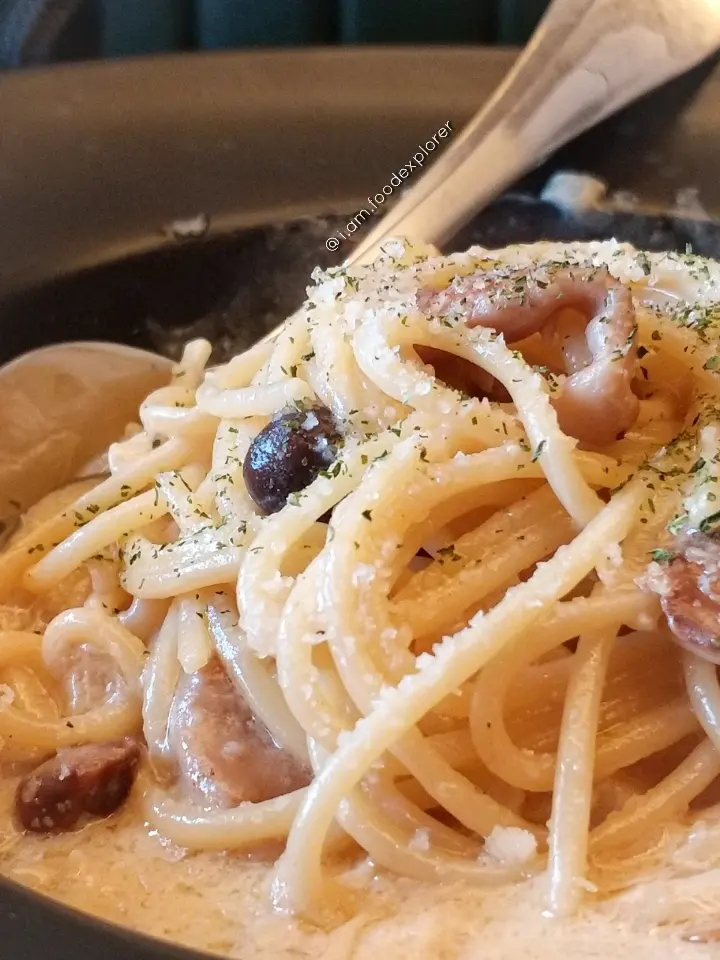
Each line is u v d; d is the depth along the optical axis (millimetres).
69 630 121
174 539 129
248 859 105
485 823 102
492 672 103
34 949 72
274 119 170
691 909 93
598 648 107
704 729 106
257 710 112
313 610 104
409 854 100
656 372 123
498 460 108
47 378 151
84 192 159
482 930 94
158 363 160
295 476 114
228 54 173
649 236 170
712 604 99
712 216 167
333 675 106
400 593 109
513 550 111
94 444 155
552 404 110
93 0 210
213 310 167
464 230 172
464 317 115
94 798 108
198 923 97
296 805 104
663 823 103
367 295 126
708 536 102
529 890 96
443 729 107
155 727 116
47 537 135
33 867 104
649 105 169
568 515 112
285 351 129
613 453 115
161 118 167
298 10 209
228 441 128
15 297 150
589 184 168
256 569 107
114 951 72
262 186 166
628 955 90
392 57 176
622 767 108
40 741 114
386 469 106
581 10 170
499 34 208
